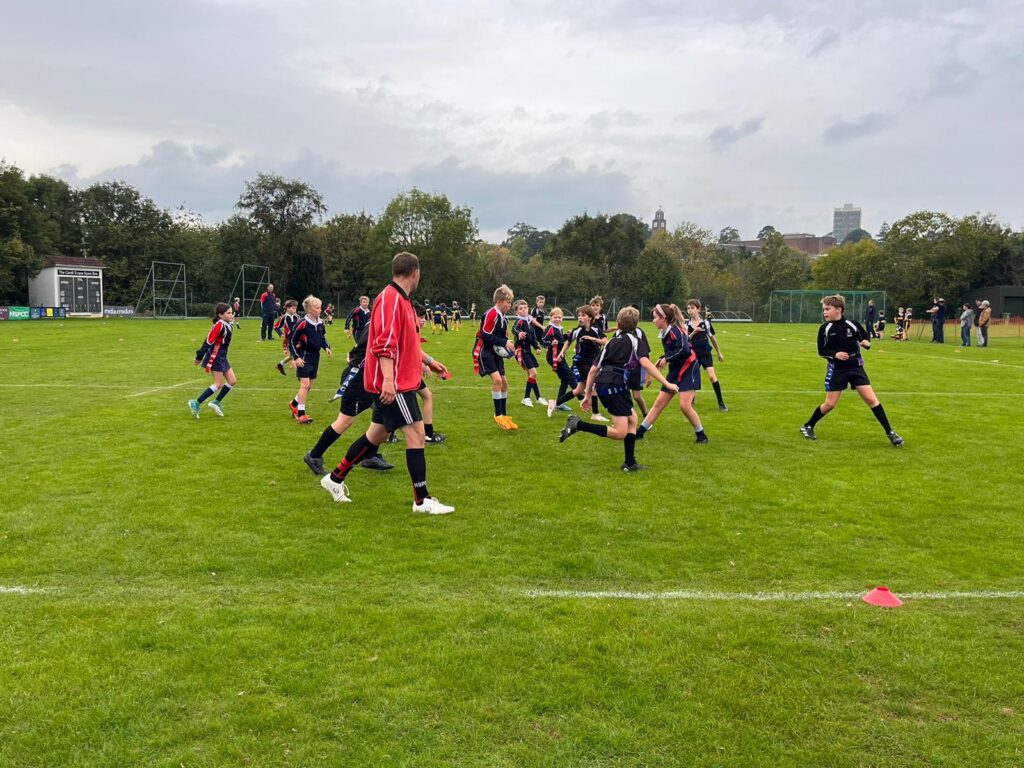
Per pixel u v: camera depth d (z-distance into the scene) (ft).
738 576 15.79
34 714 10.27
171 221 236.22
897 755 9.66
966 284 208.95
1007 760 9.55
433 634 12.77
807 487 23.26
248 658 11.86
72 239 225.15
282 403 40.11
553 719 10.33
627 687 11.15
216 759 9.39
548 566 16.16
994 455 28.22
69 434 30.45
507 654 12.08
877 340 117.60
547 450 28.71
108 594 14.42
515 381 53.06
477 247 223.92
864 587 15.26
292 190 207.72
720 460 27.20
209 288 209.67
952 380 55.01
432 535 18.16
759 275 263.90
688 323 38.70
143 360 62.64
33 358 64.23
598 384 24.89
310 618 13.29
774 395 45.78
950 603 14.47
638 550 17.25
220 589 14.73
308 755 9.49
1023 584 15.49
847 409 39.93
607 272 241.35
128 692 10.83
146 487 22.25
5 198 184.14
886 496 22.22
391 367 18.99
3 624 12.97
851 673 11.66
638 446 29.71
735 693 11.03
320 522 19.08
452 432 32.40
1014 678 11.52
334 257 217.36
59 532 17.95
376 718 10.28
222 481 23.13
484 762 9.36
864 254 223.92
